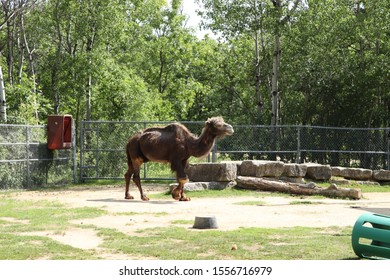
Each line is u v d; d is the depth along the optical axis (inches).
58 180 979.3
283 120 1777.8
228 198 745.0
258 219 546.3
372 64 1524.4
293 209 627.5
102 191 862.5
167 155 727.7
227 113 2247.8
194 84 2113.7
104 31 1422.2
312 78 1557.6
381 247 349.1
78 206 650.8
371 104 1636.3
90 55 1429.6
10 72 1489.9
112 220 537.0
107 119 1593.3
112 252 386.9
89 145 1066.7
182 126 735.1
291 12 1358.3
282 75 1690.5
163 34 2078.0
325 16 1487.5
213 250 387.9
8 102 1312.7
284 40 1600.6
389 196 810.2
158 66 2103.8
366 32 1505.9
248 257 366.3
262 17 1315.2
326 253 377.1
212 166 840.9
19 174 891.4
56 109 1549.0
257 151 996.6
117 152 1050.1
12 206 645.9
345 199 750.5
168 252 380.5
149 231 468.4
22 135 916.6
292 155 1135.6
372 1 1483.8
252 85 2162.9
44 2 1412.4
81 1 1397.6
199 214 581.3
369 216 360.8
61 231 466.9
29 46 1753.2
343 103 1609.3
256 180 821.9
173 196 725.3
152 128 745.6
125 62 1879.9
